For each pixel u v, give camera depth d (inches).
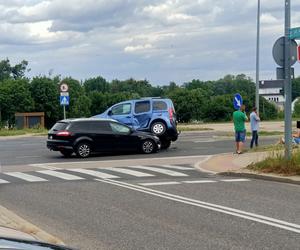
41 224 365.4
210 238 318.3
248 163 710.5
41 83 3442.4
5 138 1556.3
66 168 739.4
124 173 670.5
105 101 3902.6
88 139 905.5
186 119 3604.8
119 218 383.2
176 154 928.3
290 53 617.0
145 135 951.0
